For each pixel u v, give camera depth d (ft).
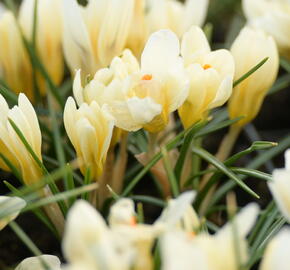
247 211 1.38
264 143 1.65
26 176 1.63
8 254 1.89
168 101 1.60
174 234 1.33
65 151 1.86
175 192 1.54
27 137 1.59
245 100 1.76
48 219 1.73
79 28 1.72
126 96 1.57
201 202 1.78
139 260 1.38
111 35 1.74
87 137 1.57
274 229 1.59
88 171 1.59
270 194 2.06
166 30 1.60
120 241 1.36
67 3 1.70
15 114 1.58
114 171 1.78
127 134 1.74
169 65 1.60
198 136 1.75
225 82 1.59
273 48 1.72
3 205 1.51
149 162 1.66
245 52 1.71
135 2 1.79
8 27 1.86
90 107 1.57
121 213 1.40
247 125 2.13
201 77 1.61
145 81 1.57
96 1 1.74
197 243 1.34
